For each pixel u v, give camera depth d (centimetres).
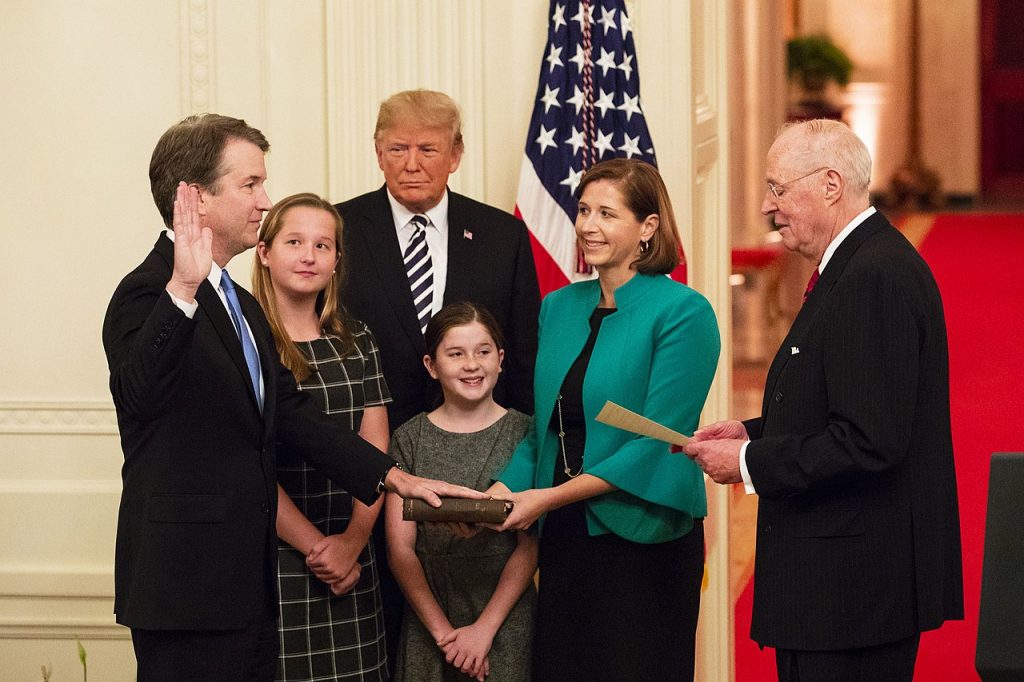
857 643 329
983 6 2183
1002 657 248
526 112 525
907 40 2175
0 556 502
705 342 379
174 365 307
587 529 382
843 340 327
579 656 384
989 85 2203
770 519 345
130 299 325
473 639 389
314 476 388
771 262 1098
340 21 506
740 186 1190
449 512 365
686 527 383
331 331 398
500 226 454
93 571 499
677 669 385
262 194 340
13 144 500
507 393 449
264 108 508
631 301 384
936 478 338
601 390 379
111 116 501
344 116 509
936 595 333
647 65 524
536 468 395
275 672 355
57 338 502
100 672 502
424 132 432
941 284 1473
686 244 525
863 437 321
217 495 328
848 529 331
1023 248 1694
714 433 376
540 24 522
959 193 2186
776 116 1309
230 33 505
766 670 581
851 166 341
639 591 380
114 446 502
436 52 511
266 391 344
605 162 388
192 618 323
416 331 436
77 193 501
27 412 502
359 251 443
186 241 305
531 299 452
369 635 393
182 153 332
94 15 499
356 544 387
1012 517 250
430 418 408
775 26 1295
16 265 502
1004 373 1103
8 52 499
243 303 354
